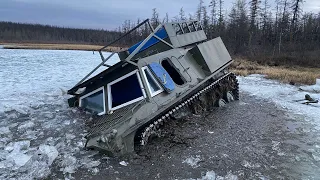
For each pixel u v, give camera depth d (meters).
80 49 38.44
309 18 53.72
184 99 6.44
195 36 9.47
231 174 4.75
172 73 6.97
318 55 32.53
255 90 12.79
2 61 18.62
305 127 7.56
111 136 4.88
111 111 5.99
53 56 24.30
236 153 5.63
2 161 4.81
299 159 5.50
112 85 6.34
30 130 6.43
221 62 8.83
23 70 14.98
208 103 8.83
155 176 4.57
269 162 5.31
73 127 6.55
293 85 14.63
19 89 10.45
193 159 5.22
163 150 5.54
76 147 5.43
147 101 5.48
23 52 27.86
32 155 5.07
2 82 11.52
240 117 8.17
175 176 4.60
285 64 27.89
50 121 7.01
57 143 5.71
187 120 7.61
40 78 12.88
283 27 46.16
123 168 4.73
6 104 8.34
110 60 22.52
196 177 4.60
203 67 7.84
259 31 49.28
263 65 26.89
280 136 6.79
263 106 9.70
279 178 4.73
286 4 49.09
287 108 9.59
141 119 5.10
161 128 6.68
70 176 4.44
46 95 9.70
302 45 41.56
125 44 55.53
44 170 4.53
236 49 41.19
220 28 48.91
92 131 5.46
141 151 5.36
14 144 5.52
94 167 4.71
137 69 5.93
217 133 6.72
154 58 6.54
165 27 7.99
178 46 8.12
